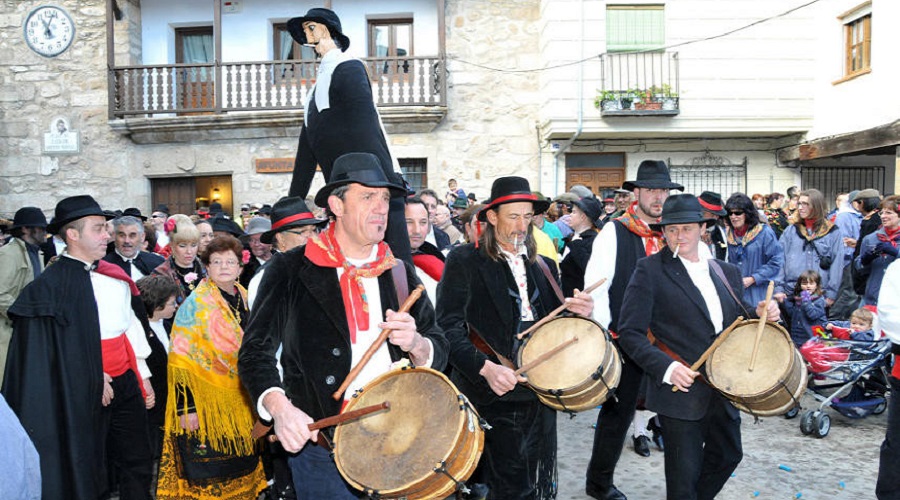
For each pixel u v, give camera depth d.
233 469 3.97
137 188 15.03
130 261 5.89
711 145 14.95
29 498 1.87
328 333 2.60
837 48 13.73
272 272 2.64
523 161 14.90
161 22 15.43
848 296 7.62
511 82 14.85
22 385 3.71
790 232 7.87
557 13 13.89
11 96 15.07
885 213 6.96
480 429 2.50
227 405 3.91
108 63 14.46
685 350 3.63
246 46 15.35
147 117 15.00
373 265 2.69
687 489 3.50
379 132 3.98
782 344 3.55
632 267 4.42
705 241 7.09
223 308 3.98
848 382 5.91
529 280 3.68
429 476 2.26
